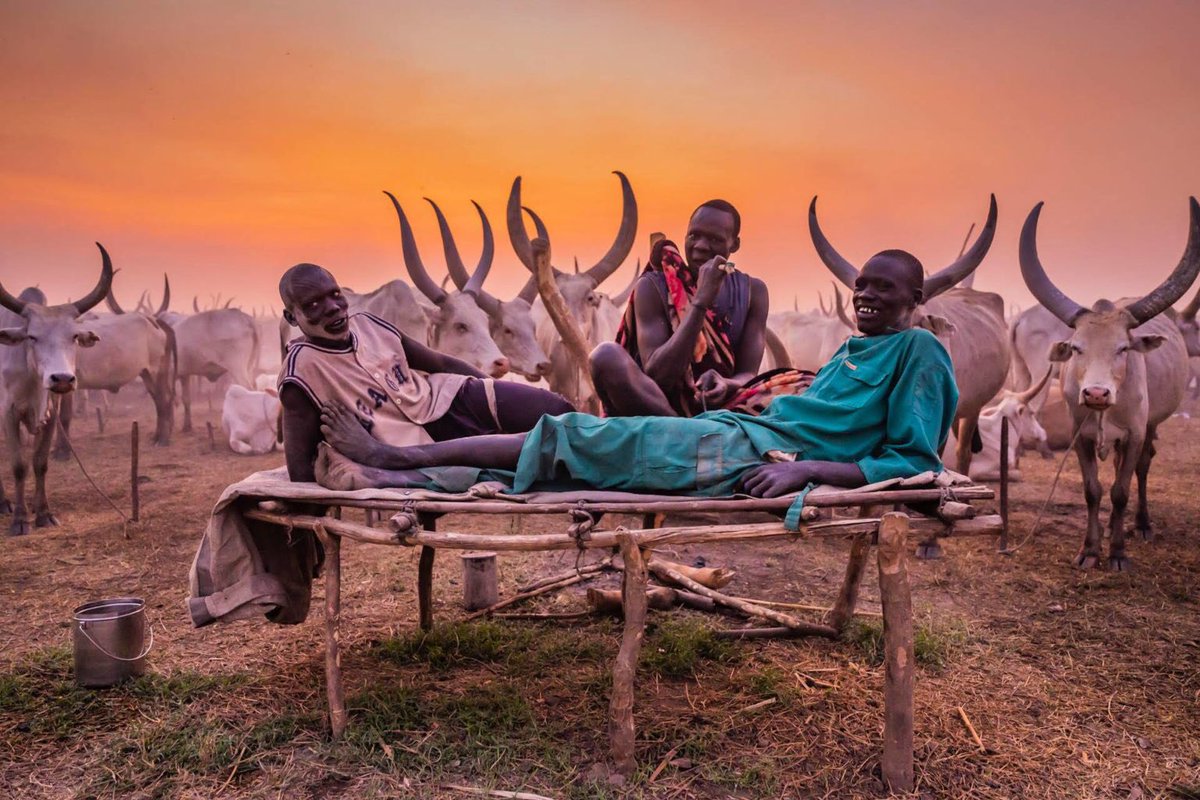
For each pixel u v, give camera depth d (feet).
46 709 11.26
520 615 14.70
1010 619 15.07
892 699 9.35
